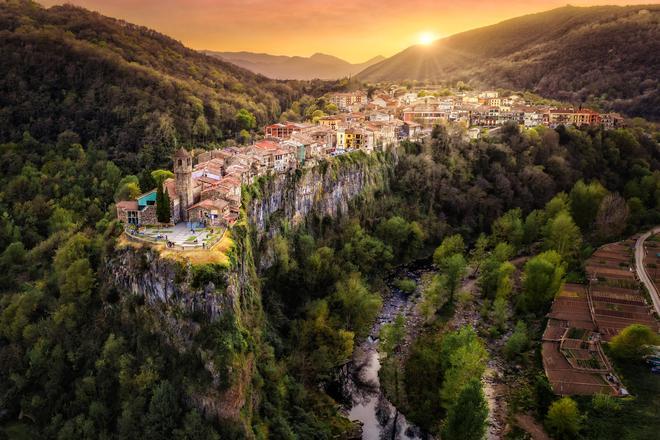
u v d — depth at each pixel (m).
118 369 134.62
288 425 133.38
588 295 187.00
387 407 147.75
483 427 119.56
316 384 154.50
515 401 146.38
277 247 188.62
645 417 129.88
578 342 161.00
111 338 138.25
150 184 198.25
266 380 140.12
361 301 174.12
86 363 142.50
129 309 140.50
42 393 145.75
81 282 150.12
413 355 162.88
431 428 137.38
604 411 132.75
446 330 179.00
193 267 131.12
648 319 170.00
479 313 189.75
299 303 185.00
